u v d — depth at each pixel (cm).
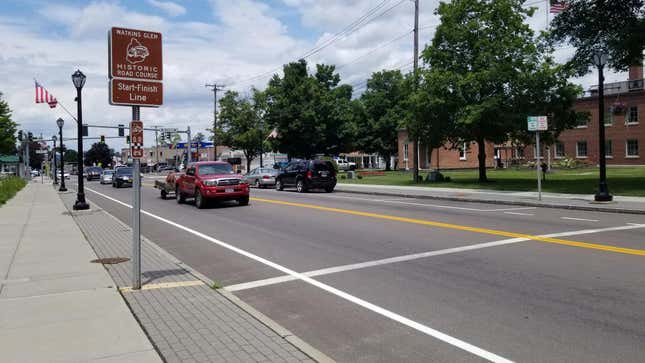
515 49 2966
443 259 926
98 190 3941
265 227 1430
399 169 6506
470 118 2820
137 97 712
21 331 546
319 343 534
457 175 4331
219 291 718
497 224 1378
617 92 5112
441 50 3194
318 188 3177
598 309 616
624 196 2034
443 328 566
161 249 1088
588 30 2566
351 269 868
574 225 1341
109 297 684
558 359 471
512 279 770
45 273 841
